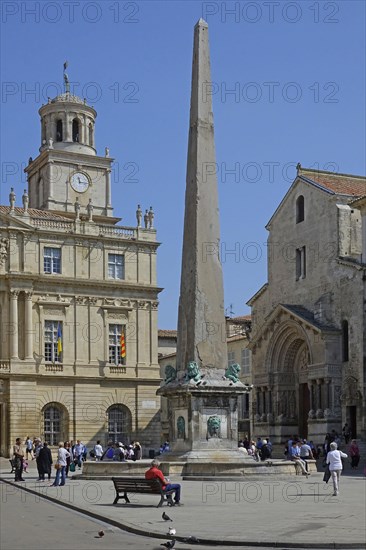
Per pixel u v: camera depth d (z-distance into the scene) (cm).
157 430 7644
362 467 5209
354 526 2009
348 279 5950
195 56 3609
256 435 6631
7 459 6756
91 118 9169
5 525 2209
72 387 7344
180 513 2336
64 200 8694
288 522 2092
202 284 3516
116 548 1761
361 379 5712
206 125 3581
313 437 5947
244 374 8162
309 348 6119
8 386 7069
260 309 7069
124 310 7662
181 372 3559
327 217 6247
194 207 3541
